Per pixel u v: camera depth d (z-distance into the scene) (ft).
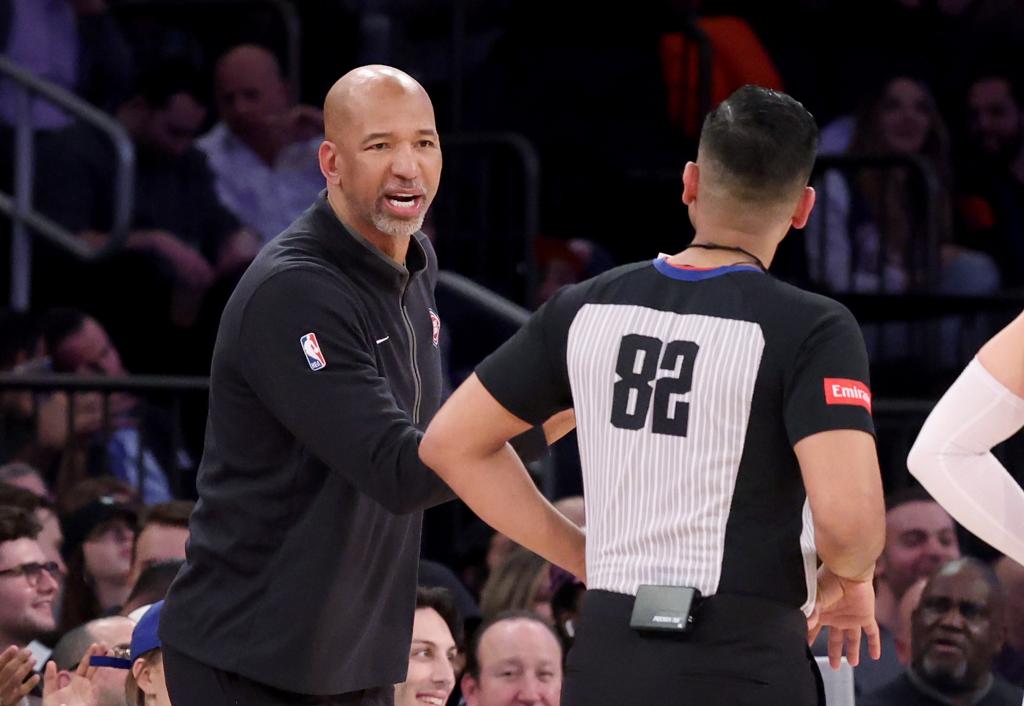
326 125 34.37
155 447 68.59
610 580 27.20
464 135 84.58
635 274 28.43
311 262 33.45
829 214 89.25
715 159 28.09
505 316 70.23
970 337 81.10
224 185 86.02
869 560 26.53
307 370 32.55
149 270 82.12
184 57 91.04
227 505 33.71
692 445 26.86
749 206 27.96
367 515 33.58
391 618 34.94
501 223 91.20
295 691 33.09
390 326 34.55
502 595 54.54
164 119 85.97
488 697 46.75
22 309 76.43
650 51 98.89
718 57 96.78
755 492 26.71
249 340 33.06
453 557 69.41
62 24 88.58
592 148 92.73
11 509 49.65
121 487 60.64
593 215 92.02
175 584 34.63
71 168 83.41
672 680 26.25
